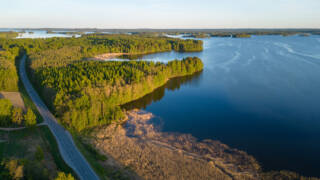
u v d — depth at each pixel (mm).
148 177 57906
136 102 115938
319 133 82312
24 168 48125
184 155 68250
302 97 118250
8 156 57562
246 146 74188
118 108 93500
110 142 74562
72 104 84875
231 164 64312
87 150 67750
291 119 93750
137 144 74062
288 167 63469
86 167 57188
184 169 61469
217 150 71500
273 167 63406
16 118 75375
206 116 98438
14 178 44594
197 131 84688
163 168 61625
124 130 84250
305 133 82438
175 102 116062
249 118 95688
